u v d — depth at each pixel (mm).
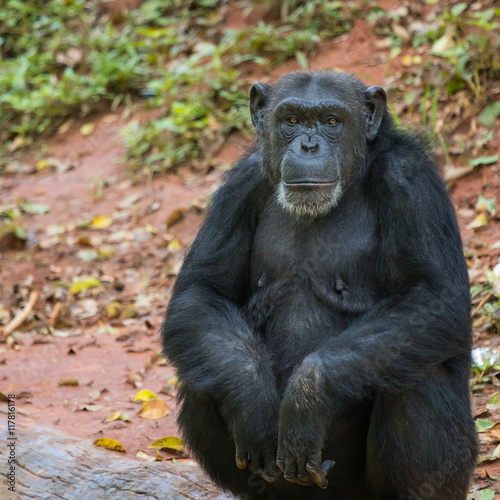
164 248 18594
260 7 24125
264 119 9273
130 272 18062
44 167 22906
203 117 21859
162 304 16734
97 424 12320
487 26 17969
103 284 17734
